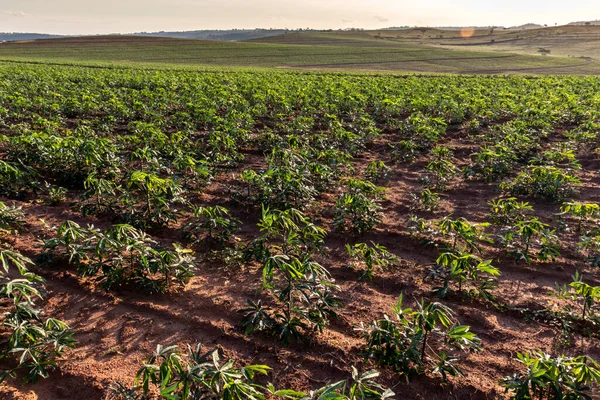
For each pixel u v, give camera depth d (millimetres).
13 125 15258
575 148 14078
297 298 6223
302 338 5445
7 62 53844
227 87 25578
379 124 18812
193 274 6289
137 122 14430
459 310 6102
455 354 5266
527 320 5922
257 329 5484
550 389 4336
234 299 6230
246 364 5043
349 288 6617
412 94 23234
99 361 5027
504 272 7133
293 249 7312
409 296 6445
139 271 6289
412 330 4957
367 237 8297
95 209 8602
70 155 10766
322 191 10562
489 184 11320
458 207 9820
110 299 6164
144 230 8125
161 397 4473
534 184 10367
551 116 17234
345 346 5332
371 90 24625
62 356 5059
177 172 11570
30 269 6766
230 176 11758
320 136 13688
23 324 4730
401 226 8789
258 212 9375
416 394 4664
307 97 21609
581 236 8133
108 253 7016
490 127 16016
